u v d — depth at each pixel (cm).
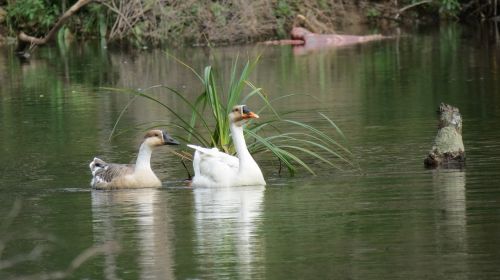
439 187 1309
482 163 1462
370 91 2372
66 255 1041
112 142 1781
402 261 975
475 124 1828
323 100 2252
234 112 1395
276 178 1434
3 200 1335
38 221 1197
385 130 1805
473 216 1137
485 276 923
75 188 1408
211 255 1017
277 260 991
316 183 1382
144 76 2817
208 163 1398
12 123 2047
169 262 998
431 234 1066
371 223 1125
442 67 2766
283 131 1838
